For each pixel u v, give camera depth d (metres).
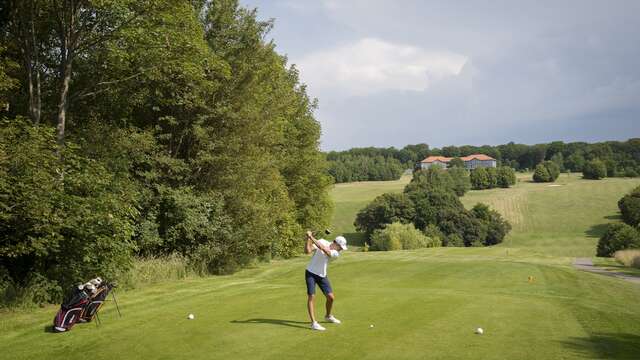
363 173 150.50
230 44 23.97
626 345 8.23
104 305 12.17
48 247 13.07
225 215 23.22
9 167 12.96
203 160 22.91
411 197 93.25
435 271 22.12
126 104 21.89
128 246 14.98
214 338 8.25
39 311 12.21
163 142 23.64
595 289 17.00
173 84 21.30
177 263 20.12
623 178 131.75
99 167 14.77
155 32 18.17
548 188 122.50
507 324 9.39
